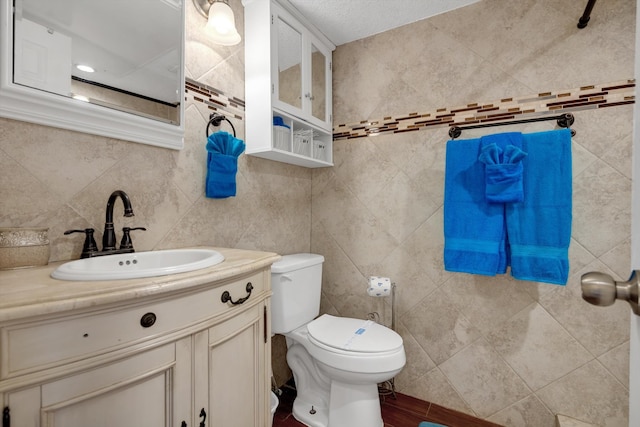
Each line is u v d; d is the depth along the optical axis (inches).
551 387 54.5
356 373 48.5
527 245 51.4
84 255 35.8
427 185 65.8
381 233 70.9
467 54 62.1
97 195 39.4
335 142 77.4
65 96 35.4
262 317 39.3
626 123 49.9
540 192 51.1
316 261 65.3
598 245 51.5
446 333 63.6
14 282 25.3
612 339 50.5
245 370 36.2
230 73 57.7
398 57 69.4
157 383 26.6
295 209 74.9
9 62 31.5
